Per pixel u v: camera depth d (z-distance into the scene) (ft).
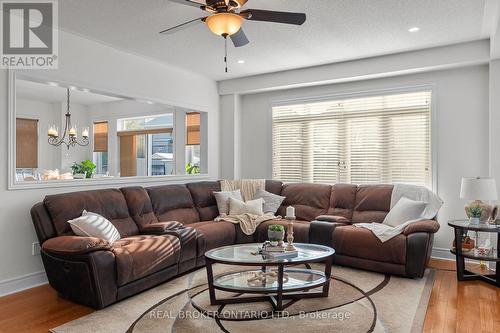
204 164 20.04
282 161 19.85
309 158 19.03
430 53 14.80
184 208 16.30
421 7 10.96
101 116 27.20
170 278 12.32
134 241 11.43
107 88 14.33
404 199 14.51
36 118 25.82
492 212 12.42
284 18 8.89
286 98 19.54
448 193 15.35
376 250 12.96
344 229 13.94
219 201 17.46
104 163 27.68
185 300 10.55
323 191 17.07
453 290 11.42
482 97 14.69
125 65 15.11
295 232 14.94
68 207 11.57
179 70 17.84
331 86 18.22
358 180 17.60
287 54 15.57
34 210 11.11
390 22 12.07
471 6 10.88
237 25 8.93
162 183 17.30
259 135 20.51
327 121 18.51
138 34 13.12
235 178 20.45
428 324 9.01
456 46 14.29
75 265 9.84
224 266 13.07
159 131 24.68
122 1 10.47
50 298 10.86
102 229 11.32
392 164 16.71
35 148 25.79
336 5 10.75
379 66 15.89
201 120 20.08
